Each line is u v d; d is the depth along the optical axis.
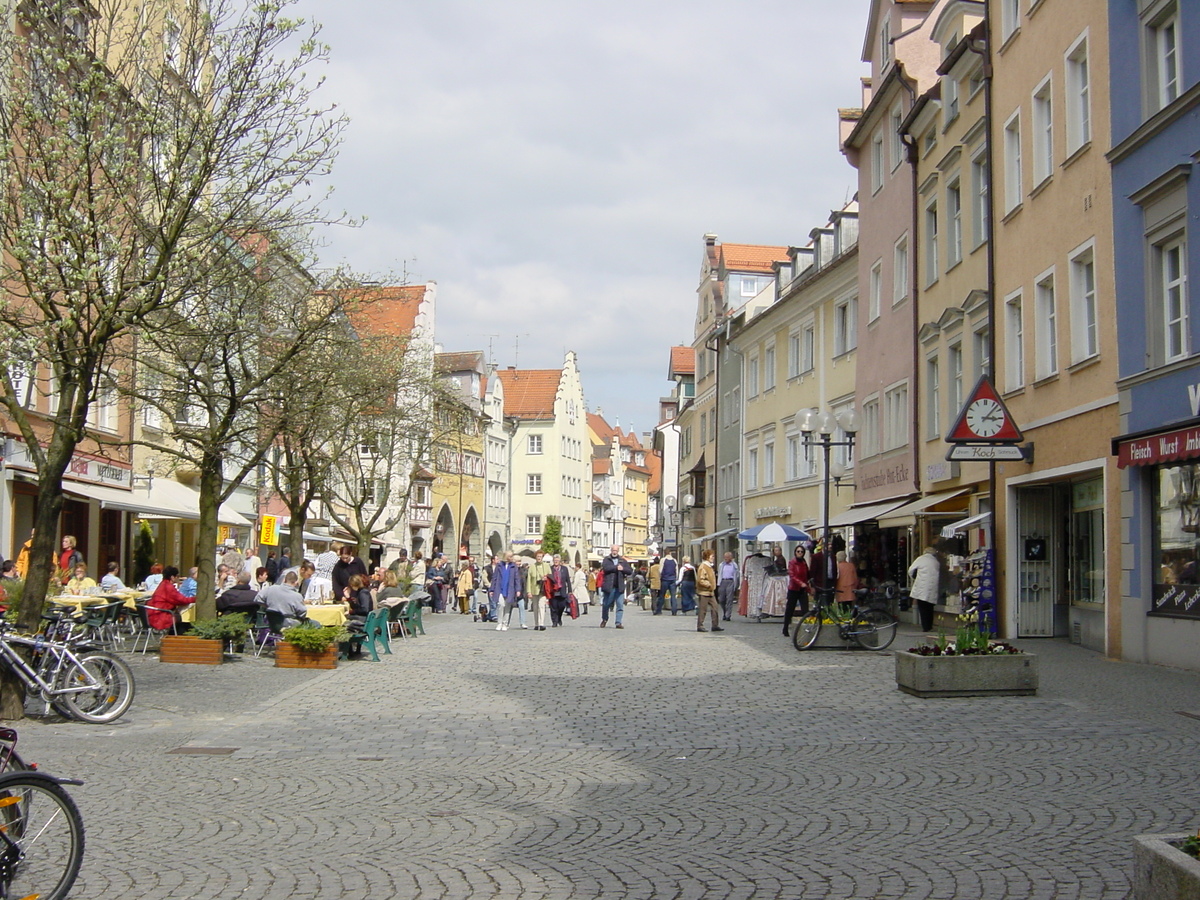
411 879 6.77
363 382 29.58
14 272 14.89
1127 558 19.11
